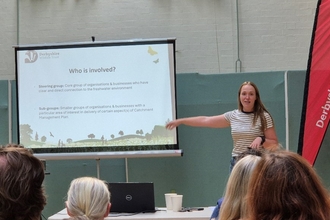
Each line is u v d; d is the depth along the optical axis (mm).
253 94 4090
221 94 4730
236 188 1658
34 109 4734
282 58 5227
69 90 4715
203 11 5289
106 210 2002
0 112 4895
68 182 4875
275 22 5238
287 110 4641
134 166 4801
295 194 1080
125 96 4660
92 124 4672
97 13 5355
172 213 3252
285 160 1127
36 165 1212
